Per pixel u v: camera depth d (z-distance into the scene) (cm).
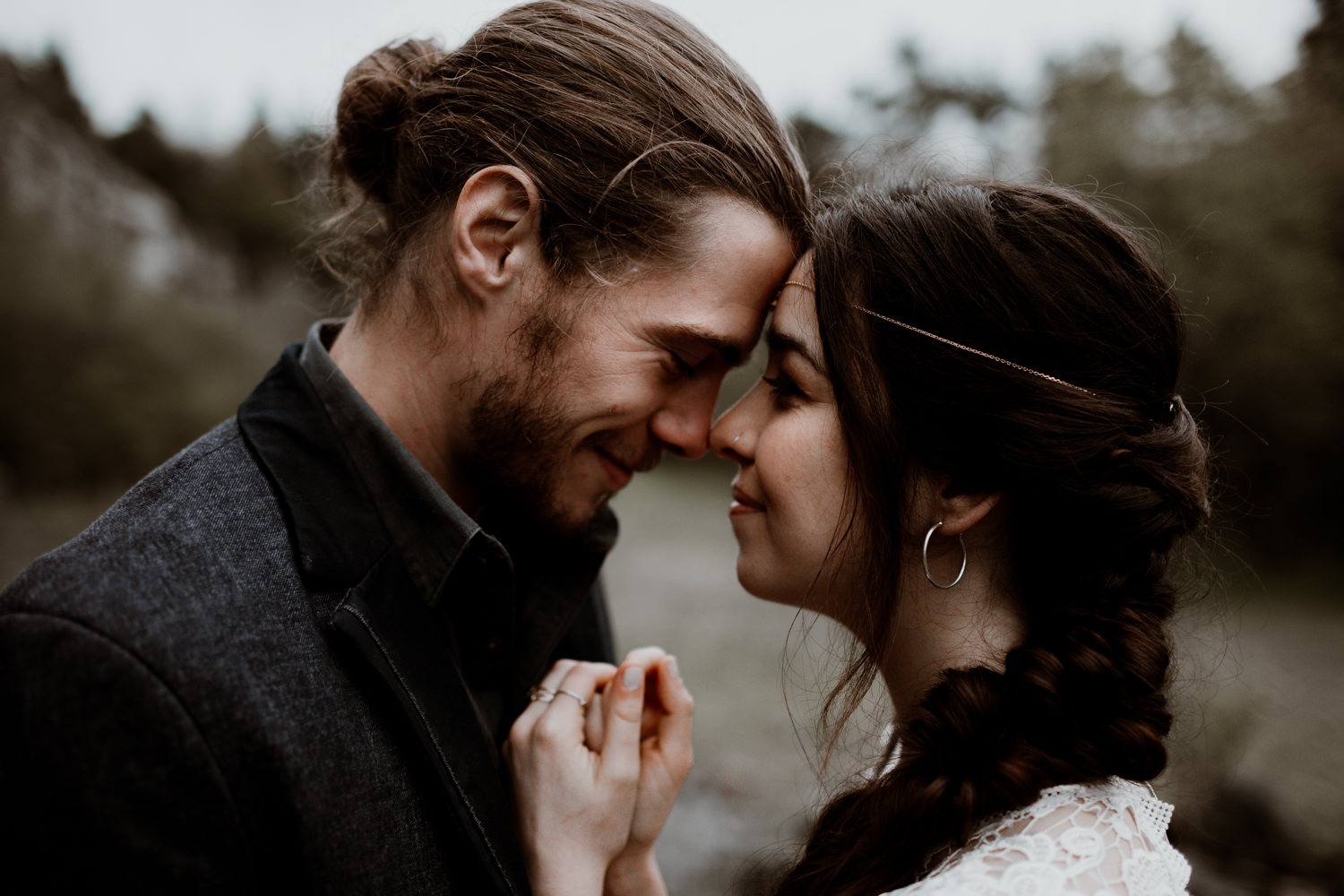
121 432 1138
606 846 133
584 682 144
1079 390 123
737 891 217
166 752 97
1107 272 125
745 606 894
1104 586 124
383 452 129
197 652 102
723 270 134
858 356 128
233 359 1355
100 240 1405
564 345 134
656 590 946
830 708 141
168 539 110
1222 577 153
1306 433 1237
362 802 110
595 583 183
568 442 138
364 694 115
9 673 98
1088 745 116
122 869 94
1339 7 1412
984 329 123
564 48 137
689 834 433
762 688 648
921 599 133
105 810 95
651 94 135
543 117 133
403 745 117
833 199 140
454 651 141
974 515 127
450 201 137
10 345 1095
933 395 124
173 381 1216
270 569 114
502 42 139
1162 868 111
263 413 128
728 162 135
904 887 114
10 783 96
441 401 140
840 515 132
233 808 101
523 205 133
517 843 122
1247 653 820
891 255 127
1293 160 1303
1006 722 118
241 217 2138
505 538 157
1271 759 469
